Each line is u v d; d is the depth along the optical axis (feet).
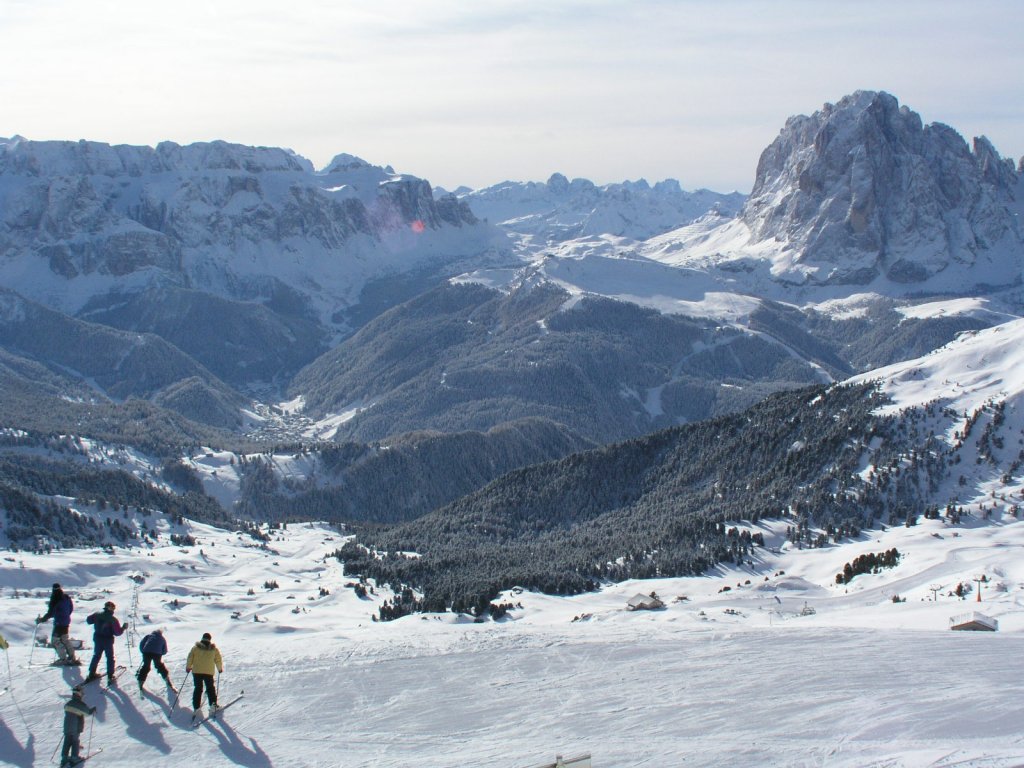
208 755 128.26
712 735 131.75
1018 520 494.18
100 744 131.13
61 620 159.53
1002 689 146.00
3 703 143.23
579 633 198.29
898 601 361.51
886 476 552.82
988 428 574.97
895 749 121.90
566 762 119.03
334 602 465.47
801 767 118.21
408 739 134.41
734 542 510.58
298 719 142.00
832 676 157.89
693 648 182.80
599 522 649.61
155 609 407.85
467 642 186.91
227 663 170.30
